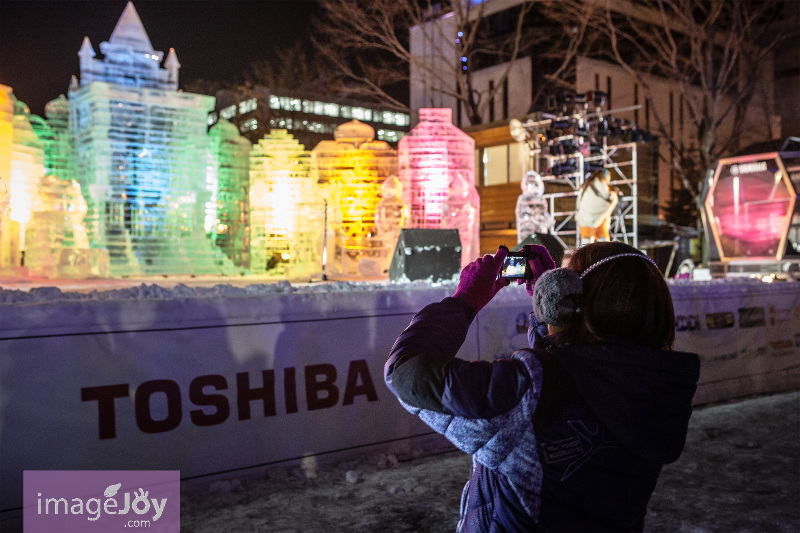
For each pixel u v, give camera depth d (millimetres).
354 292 3846
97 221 9672
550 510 1272
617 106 29047
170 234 10094
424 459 3936
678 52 27531
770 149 10805
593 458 1269
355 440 3795
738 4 20500
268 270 10516
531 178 9844
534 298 1418
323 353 3697
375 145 11523
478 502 1391
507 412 1278
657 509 3240
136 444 3084
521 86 27828
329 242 10289
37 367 2859
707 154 20203
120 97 9789
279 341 3545
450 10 27969
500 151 21984
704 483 3617
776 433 4664
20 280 8094
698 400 5594
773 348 6246
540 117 17000
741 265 11133
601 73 28578
